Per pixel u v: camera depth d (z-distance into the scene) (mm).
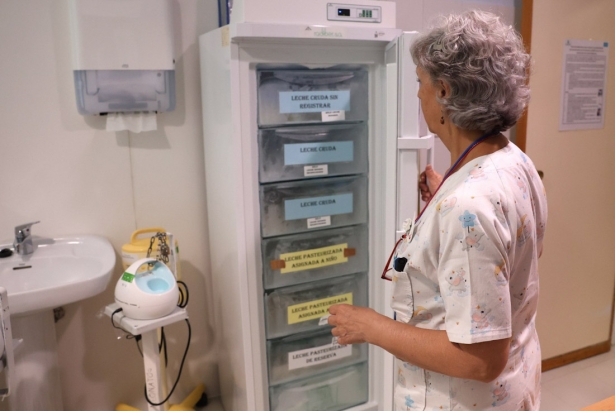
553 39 2447
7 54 1872
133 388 2314
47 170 1994
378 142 1889
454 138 1112
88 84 1902
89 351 2199
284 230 1843
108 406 2279
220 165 1920
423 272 1087
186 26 2096
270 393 1990
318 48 1706
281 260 1853
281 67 1716
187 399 2322
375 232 1970
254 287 1819
